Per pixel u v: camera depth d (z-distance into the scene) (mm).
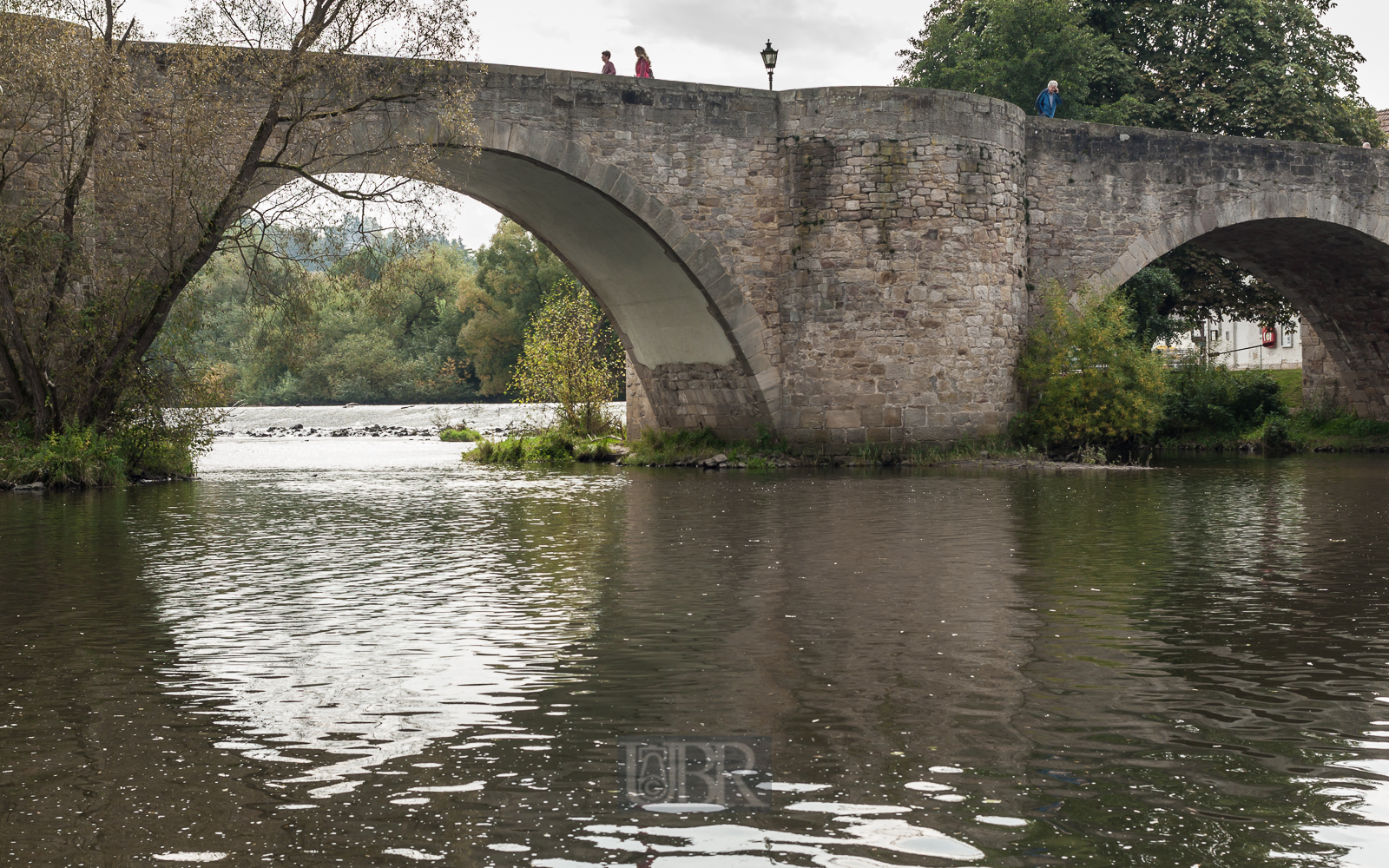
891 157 23672
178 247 19219
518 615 7594
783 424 24281
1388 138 40562
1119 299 26125
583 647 6648
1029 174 25766
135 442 20719
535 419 31422
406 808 4152
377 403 84500
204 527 13125
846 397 23828
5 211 18188
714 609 7750
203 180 18906
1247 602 7961
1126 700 5461
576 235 25625
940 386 23938
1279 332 50844
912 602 8000
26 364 18672
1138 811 4098
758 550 10711
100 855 3756
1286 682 5793
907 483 18688
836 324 23781
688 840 3863
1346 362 35594
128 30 19203
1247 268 33750
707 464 23672
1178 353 37406
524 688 5730
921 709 5328
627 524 13000
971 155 24125
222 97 19547
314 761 4656
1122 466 23125
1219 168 27281
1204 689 5660
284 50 19344
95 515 14531
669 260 23828
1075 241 26156
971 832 3918
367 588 8750
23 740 4949
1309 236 29922
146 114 19359
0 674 6105
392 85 20328
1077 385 24438
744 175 23812
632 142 22875
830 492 17047
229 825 3998
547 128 22141
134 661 6355
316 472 23984
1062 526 12555
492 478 21469
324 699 5566
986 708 5340
